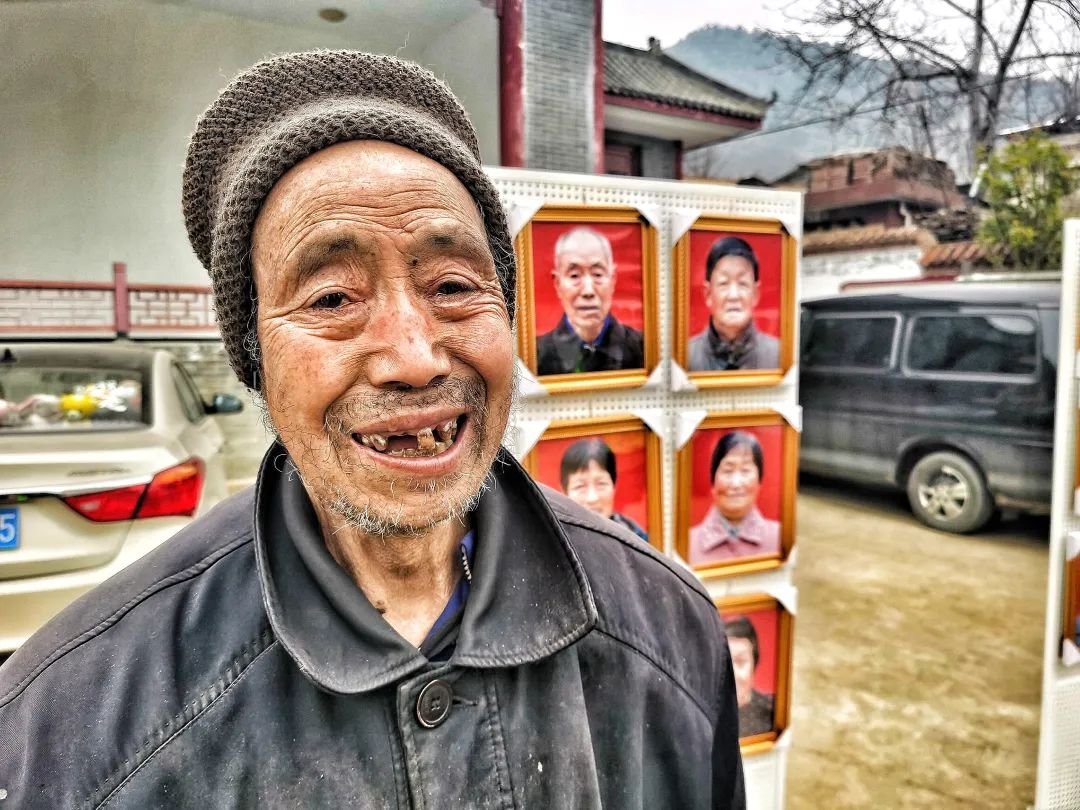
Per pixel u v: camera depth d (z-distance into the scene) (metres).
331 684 0.49
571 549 0.60
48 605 1.90
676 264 1.60
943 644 3.25
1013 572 3.88
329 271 0.50
